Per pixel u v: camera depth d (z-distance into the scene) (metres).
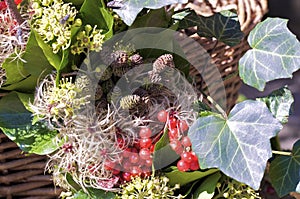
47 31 0.65
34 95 0.68
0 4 0.67
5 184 0.73
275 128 0.65
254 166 0.64
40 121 0.68
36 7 0.66
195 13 0.76
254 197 0.69
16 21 0.66
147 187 0.66
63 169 0.67
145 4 0.66
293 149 0.70
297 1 2.12
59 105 0.65
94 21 0.67
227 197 0.68
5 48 0.66
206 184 0.68
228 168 0.64
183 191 0.69
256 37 0.68
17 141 0.67
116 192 0.68
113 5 0.66
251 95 1.52
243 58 0.69
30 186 0.73
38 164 0.73
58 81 0.66
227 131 0.66
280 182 0.70
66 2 0.67
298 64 0.66
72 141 0.66
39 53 0.66
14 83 0.67
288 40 0.67
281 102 0.72
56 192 0.74
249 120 0.66
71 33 0.65
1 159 0.71
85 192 0.67
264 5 0.89
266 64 0.67
